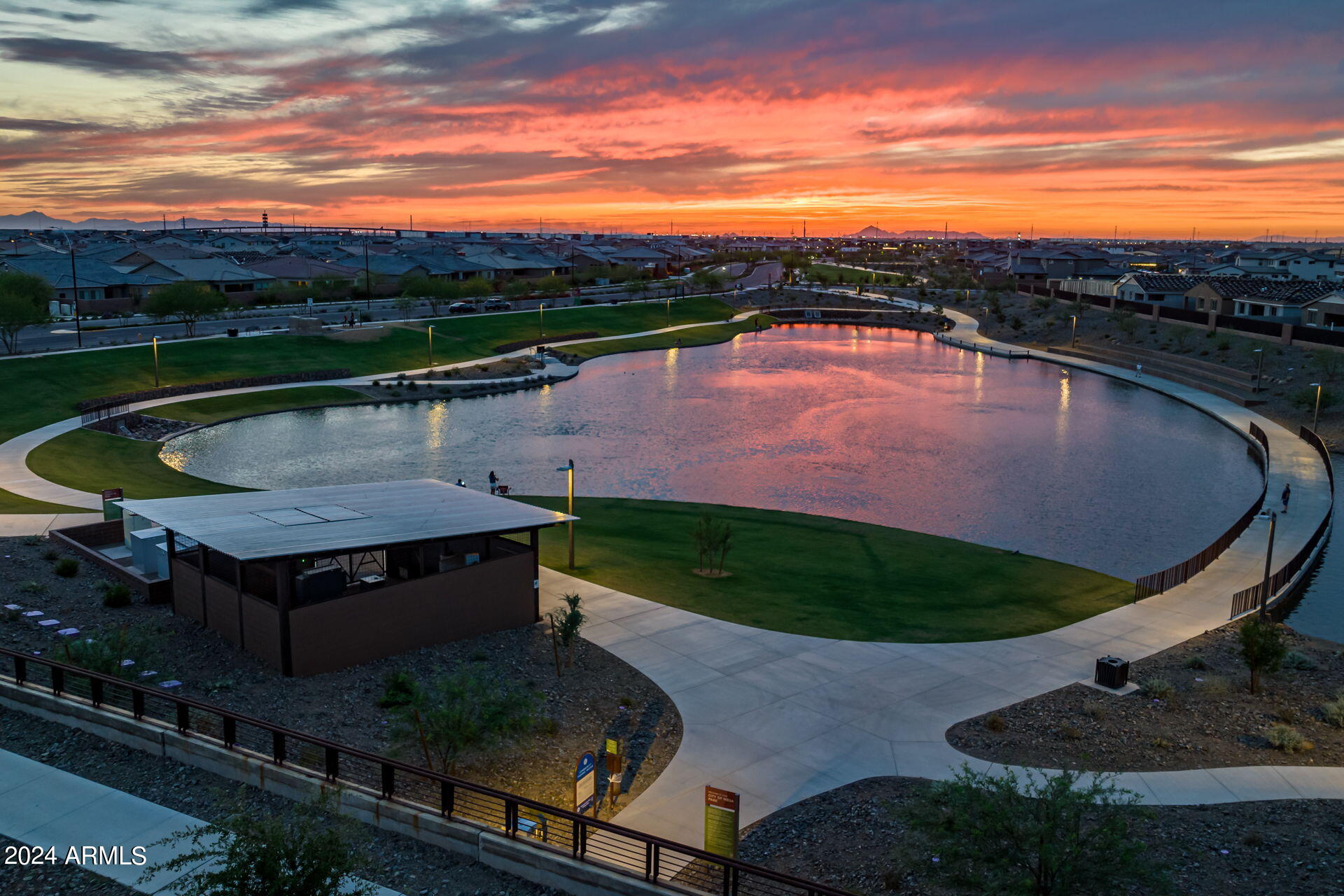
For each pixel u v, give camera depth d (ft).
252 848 40.11
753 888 58.03
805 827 66.44
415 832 51.96
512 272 637.30
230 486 184.24
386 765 53.42
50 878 46.78
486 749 70.03
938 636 106.32
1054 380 349.61
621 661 96.12
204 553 94.63
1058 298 577.43
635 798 70.08
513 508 106.01
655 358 406.00
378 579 92.94
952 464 216.13
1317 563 147.02
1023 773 74.28
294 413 270.87
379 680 86.43
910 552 144.25
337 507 104.32
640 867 59.21
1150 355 366.84
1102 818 55.93
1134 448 233.76
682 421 264.31
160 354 295.89
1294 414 259.60
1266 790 71.82
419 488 117.19
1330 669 97.96
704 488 192.75
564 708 84.48
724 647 100.73
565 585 119.44
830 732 81.56
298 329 346.54
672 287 623.36
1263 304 390.83
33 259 432.66
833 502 183.11
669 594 118.01
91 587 104.88
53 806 53.26
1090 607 118.83
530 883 48.70
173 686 79.36
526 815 62.34
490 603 99.91
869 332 528.63
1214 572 133.80
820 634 105.40
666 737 80.38
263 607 86.48
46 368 264.11
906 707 86.89
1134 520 171.42
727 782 72.95
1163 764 76.02
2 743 60.49
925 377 357.61
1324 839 64.34
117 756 59.31
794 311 581.94
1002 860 50.52
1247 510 166.09
